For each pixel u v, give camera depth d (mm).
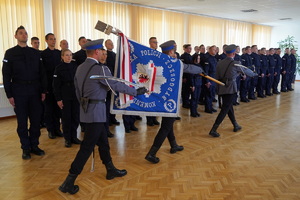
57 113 4066
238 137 4109
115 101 2633
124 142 3852
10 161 3170
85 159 2383
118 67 2572
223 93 3998
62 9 6035
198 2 7324
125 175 2807
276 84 8602
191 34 9320
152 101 2762
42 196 2395
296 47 13094
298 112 5871
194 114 5434
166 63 2781
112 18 6992
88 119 2336
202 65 5629
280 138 4066
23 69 3109
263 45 13227
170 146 3684
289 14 9555
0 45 5199
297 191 2475
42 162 3143
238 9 8477
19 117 3174
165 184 2617
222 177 2764
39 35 5707
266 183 2631
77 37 6336
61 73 3490
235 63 3889
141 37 7746
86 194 2428
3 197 2373
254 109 6188
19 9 5371
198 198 2367
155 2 7301
